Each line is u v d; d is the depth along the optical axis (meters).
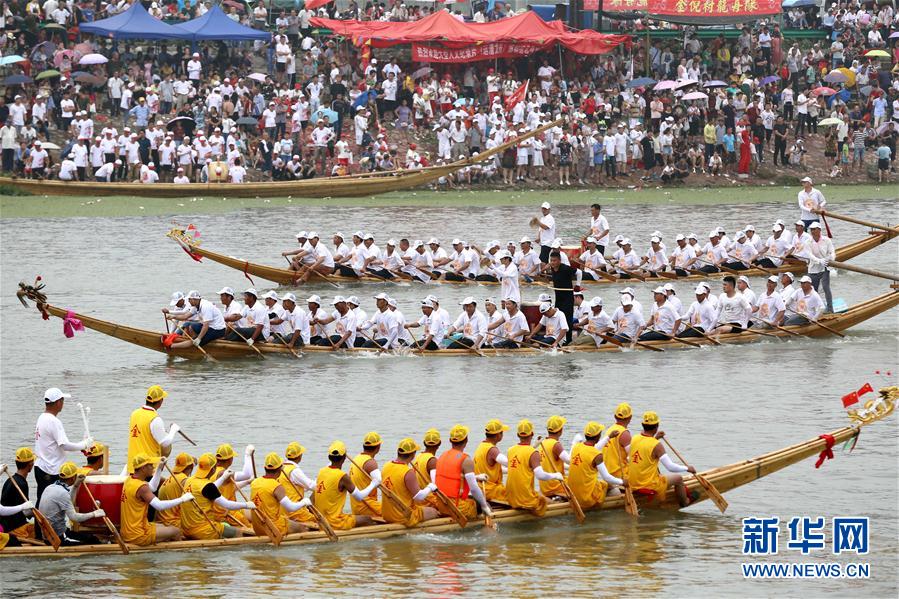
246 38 149.25
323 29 162.25
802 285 79.44
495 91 154.62
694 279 99.12
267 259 103.75
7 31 147.38
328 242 112.94
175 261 104.19
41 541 43.56
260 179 145.75
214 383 67.88
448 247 110.56
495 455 46.91
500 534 45.56
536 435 57.62
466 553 43.69
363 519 45.56
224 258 90.56
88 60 143.12
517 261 95.62
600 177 154.00
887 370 70.50
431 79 156.50
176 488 43.81
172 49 157.25
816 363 72.56
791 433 58.00
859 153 162.75
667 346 76.75
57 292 91.38
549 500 47.81
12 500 43.28
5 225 119.69
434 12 166.12
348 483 44.69
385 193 146.62
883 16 174.12
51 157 142.88
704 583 41.31
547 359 74.31
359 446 56.00
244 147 146.12
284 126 146.75
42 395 65.50
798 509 48.84
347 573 41.75
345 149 146.12
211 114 144.25
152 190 136.75
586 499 47.16
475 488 45.50
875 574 42.38
